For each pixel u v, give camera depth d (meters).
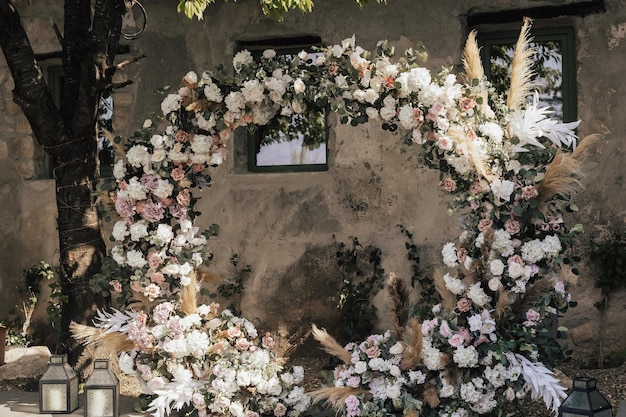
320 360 6.60
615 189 6.07
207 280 5.00
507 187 4.14
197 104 4.62
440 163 4.43
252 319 6.73
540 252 4.15
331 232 6.65
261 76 4.61
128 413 4.90
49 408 4.79
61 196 5.68
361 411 4.31
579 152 4.25
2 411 4.91
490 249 4.23
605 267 6.01
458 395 4.23
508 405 4.39
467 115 4.38
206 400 4.58
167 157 4.70
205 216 6.93
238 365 4.62
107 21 5.58
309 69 4.66
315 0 6.68
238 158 6.98
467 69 4.48
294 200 6.74
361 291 6.52
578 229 4.27
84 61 5.53
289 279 6.73
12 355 6.43
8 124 7.44
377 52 4.52
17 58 5.43
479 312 4.30
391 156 6.49
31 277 7.31
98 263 5.72
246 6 6.82
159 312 4.65
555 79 6.44
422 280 6.39
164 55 7.01
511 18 6.30
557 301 4.26
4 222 7.43
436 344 4.27
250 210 6.84
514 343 4.14
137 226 4.69
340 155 6.62
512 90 4.44
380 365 4.33
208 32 6.92
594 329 6.08
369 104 4.54
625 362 5.88
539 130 4.28
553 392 4.07
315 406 4.89
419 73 4.34
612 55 6.07
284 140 7.06
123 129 7.07
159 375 4.69
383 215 6.52
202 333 4.73
